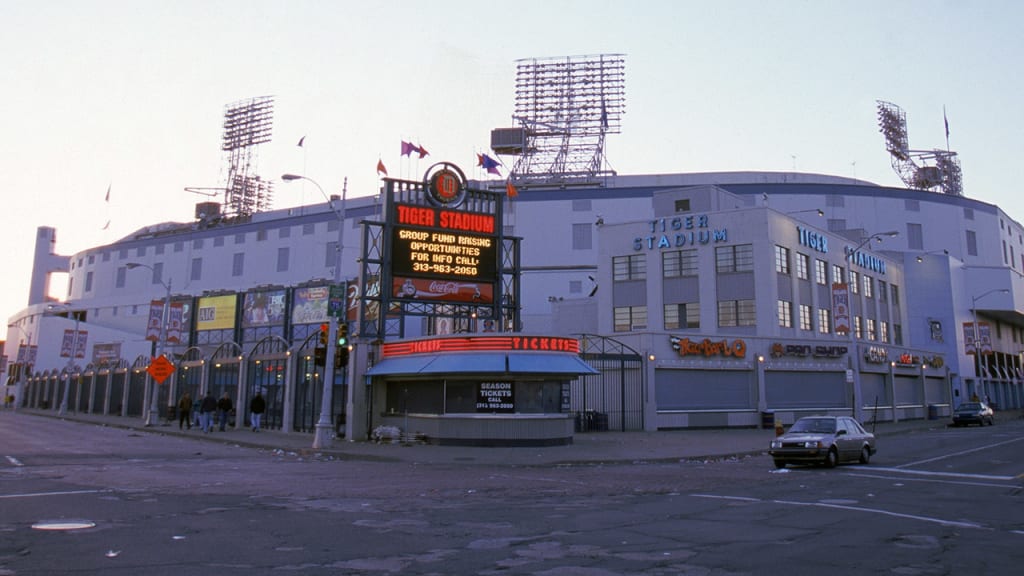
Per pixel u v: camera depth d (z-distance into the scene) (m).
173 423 46.41
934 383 66.44
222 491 15.43
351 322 52.78
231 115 120.25
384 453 26.05
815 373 48.88
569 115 96.44
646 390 41.59
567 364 29.52
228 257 105.56
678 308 51.34
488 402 28.97
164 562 8.55
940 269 76.75
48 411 70.44
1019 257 109.00
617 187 86.31
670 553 9.35
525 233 85.94
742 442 32.41
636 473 20.98
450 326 43.88
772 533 10.84
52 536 10.07
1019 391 95.31
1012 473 20.59
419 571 8.27
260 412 38.25
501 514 12.63
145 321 109.56
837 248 58.19
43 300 140.12
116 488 15.64
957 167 107.44
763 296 48.34
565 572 8.27
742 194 88.12
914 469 21.98
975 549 9.70
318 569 8.30
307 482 17.52
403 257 34.78
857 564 8.78
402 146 37.53
